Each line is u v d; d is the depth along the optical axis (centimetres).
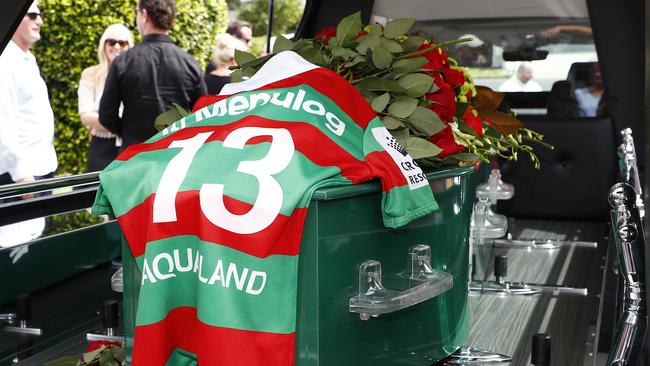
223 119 93
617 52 316
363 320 91
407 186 92
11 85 392
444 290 96
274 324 81
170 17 414
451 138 113
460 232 117
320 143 87
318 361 85
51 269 149
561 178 261
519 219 256
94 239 160
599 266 183
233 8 898
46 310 146
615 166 263
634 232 106
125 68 412
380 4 347
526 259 191
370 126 95
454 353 122
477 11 332
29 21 398
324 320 85
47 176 419
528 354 124
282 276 82
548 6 322
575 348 127
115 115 421
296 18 929
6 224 149
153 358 86
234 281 81
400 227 97
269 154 84
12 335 136
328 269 85
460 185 116
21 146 404
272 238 80
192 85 429
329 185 83
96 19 680
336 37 116
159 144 92
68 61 678
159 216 85
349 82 108
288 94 92
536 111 331
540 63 327
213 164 85
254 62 113
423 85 108
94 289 158
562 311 149
